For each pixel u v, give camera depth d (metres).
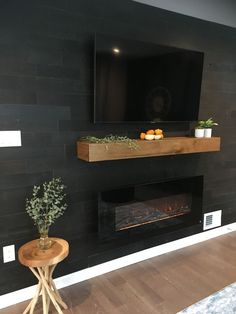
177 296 2.08
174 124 2.62
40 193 2.02
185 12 2.52
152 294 2.11
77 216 2.20
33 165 1.97
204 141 2.53
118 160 2.35
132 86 2.16
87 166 2.20
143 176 2.50
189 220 2.82
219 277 2.32
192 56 2.43
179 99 2.44
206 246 2.88
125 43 2.07
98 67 1.99
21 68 1.84
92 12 2.05
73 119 2.08
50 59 1.93
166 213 2.68
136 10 2.25
